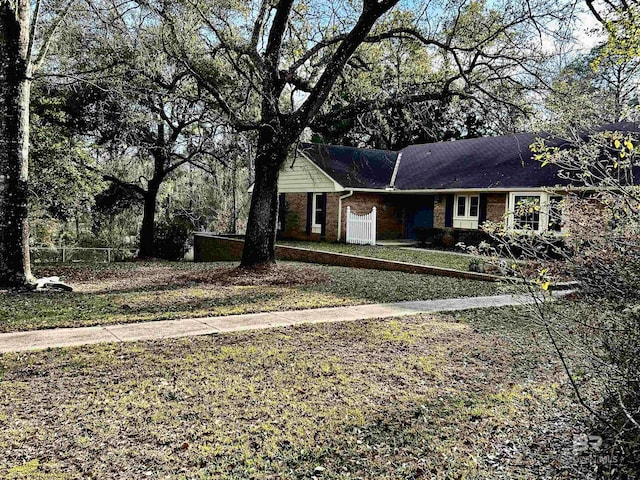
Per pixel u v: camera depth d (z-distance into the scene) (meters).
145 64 14.41
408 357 6.62
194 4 12.05
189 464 3.83
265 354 6.62
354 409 4.91
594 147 4.72
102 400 4.99
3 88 10.38
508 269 4.59
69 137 15.58
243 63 14.73
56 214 16.16
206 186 28.94
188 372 5.86
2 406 4.79
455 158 23.75
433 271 14.72
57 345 6.84
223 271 14.07
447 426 4.60
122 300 10.19
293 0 13.18
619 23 6.60
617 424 3.68
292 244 22.81
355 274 14.73
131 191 21.14
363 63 14.65
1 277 10.71
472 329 8.16
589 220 4.25
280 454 4.02
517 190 18.80
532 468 3.90
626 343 3.77
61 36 13.61
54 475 3.59
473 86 13.20
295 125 12.89
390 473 3.79
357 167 25.08
